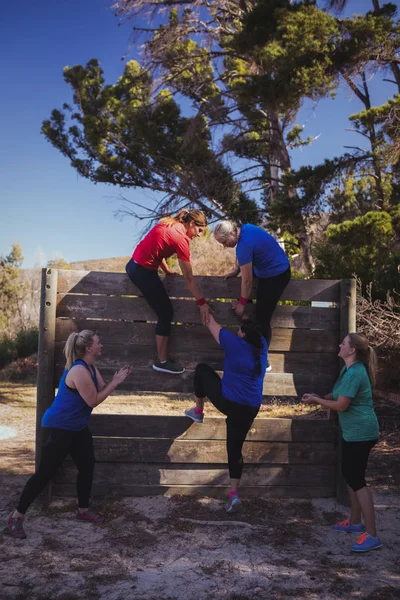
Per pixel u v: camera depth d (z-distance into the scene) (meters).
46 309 5.40
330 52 13.77
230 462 4.97
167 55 19.11
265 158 20.38
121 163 19.73
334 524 4.97
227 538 4.57
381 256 12.73
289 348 5.59
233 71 19.45
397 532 4.78
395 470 6.71
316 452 5.60
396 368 10.77
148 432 5.50
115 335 5.48
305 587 3.72
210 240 23.02
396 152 14.63
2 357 17.83
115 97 20.73
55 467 4.59
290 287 5.61
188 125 18.77
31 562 4.05
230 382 4.86
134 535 4.58
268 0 14.19
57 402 4.68
